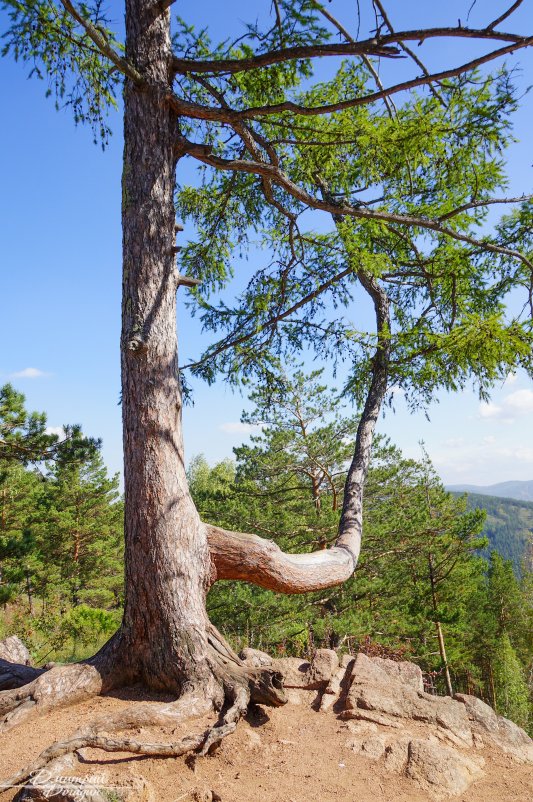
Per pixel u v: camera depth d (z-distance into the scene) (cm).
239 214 815
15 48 551
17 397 1232
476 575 3039
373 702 497
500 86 534
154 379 488
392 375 825
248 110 489
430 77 431
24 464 1254
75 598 2967
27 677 507
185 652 447
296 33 490
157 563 462
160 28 516
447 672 2169
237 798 346
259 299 825
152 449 478
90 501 2872
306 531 1694
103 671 454
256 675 448
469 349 618
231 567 506
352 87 675
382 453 1950
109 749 352
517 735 486
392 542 1789
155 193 507
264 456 1894
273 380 898
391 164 600
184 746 373
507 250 575
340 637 1630
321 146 619
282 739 436
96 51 562
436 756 411
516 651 3938
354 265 692
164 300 503
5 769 340
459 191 645
